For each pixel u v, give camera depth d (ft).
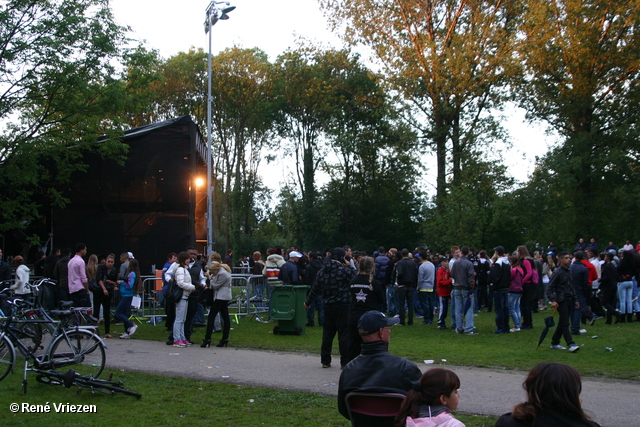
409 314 48.44
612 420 19.65
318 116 148.25
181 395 23.18
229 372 27.73
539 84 103.24
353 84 141.69
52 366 24.40
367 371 14.03
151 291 50.96
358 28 102.94
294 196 152.76
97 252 56.44
